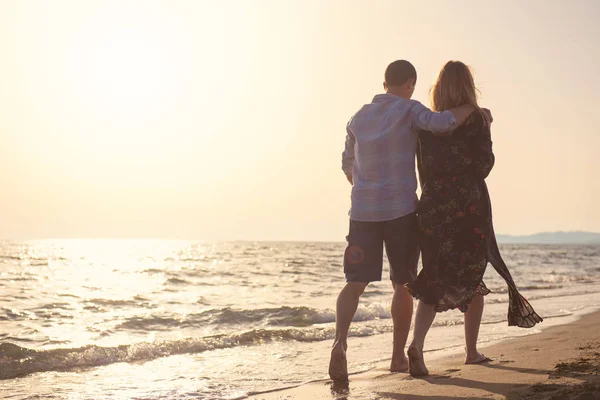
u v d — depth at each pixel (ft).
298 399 10.10
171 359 15.83
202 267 81.76
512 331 18.60
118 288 46.26
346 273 11.46
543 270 82.38
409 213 11.00
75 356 15.55
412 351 11.11
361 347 17.24
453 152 10.63
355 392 10.19
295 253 161.58
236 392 11.29
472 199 10.57
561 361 11.59
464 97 10.88
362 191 11.23
